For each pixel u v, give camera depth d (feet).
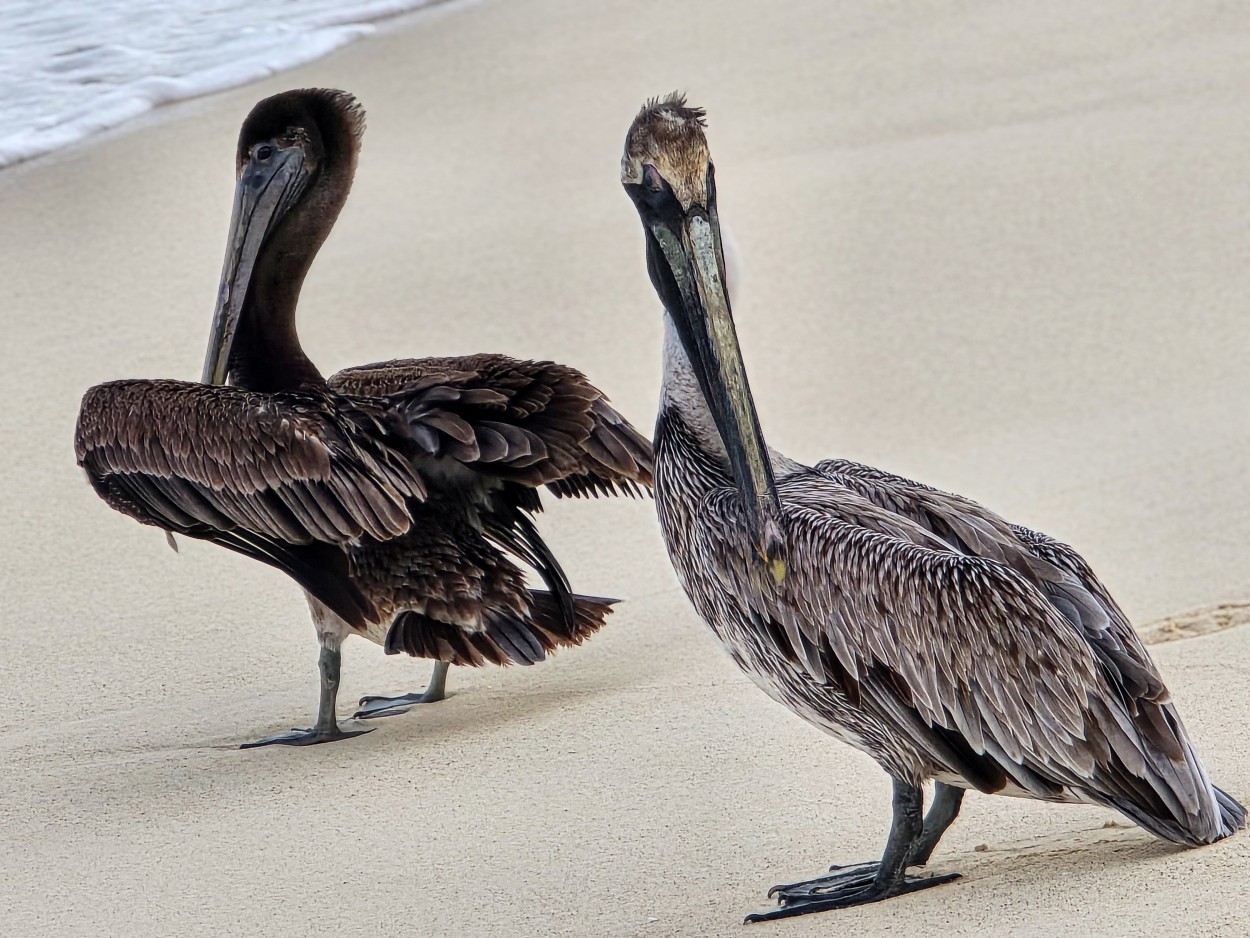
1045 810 27.66
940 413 48.65
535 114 68.49
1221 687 30.55
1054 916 22.03
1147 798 23.35
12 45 75.97
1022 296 55.11
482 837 27.66
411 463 33.68
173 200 61.82
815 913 23.59
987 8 79.00
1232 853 23.04
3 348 52.01
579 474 35.17
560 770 30.17
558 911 24.63
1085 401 48.85
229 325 37.32
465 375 34.32
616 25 78.02
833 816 27.55
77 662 36.73
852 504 25.36
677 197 25.00
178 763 32.09
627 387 49.67
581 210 61.21
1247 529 40.47
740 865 25.84
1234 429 46.34
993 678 23.44
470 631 32.89
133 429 34.19
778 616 24.82
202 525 34.06
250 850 27.84
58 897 26.45
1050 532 41.06
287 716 34.73
